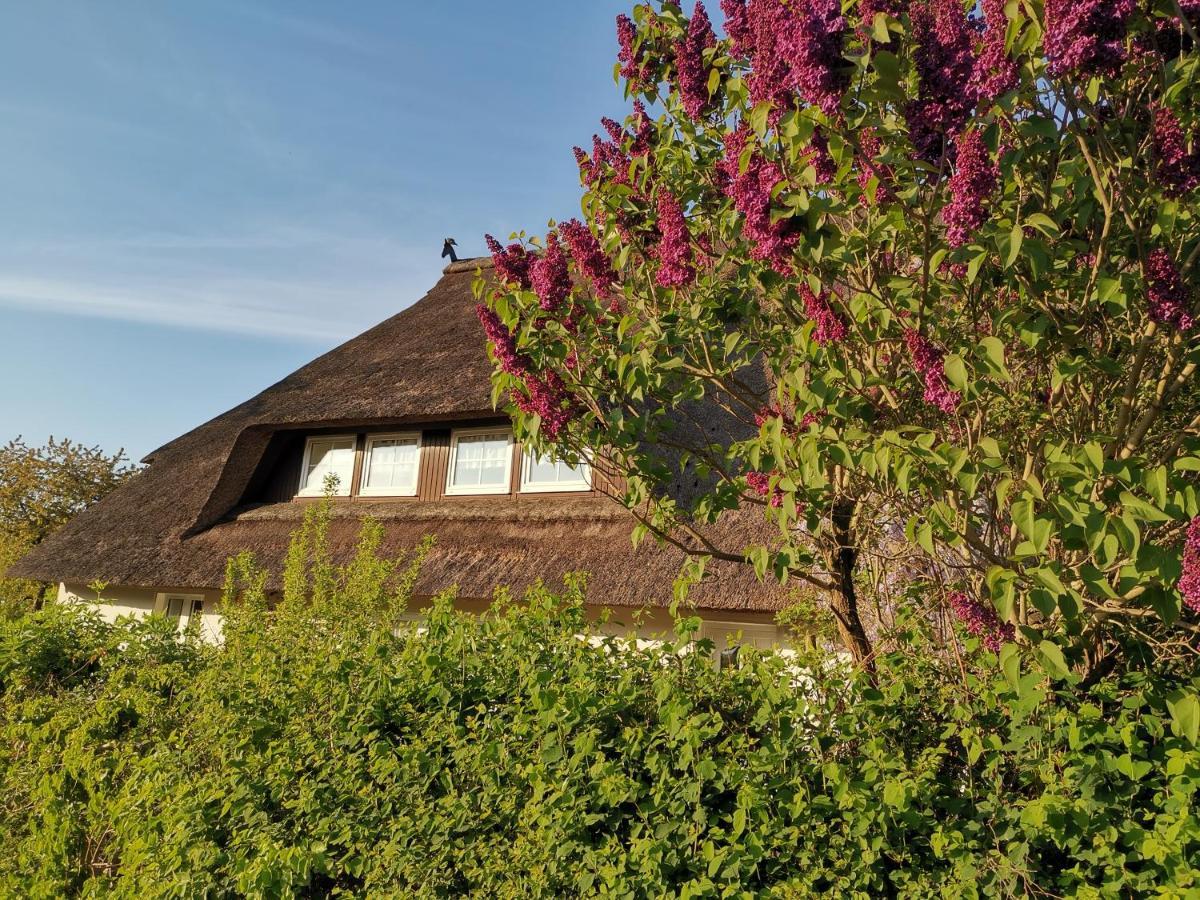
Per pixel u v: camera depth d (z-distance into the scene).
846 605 3.81
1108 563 2.03
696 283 3.53
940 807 2.92
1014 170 2.50
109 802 4.53
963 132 2.26
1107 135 2.51
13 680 6.23
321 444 11.30
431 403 9.77
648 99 3.91
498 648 4.02
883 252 2.94
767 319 3.74
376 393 10.68
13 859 4.76
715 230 3.57
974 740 2.71
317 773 4.09
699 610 7.12
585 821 3.15
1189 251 2.66
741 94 2.78
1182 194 2.41
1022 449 3.14
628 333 3.48
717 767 3.05
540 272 3.37
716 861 2.84
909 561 3.83
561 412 3.35
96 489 22.80
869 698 3.06
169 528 11.47
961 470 2.27
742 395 3.64
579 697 3.35
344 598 6.68
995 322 2.59
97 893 4.30
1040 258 2.24
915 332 2.54
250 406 12.95
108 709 5.29
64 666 6.42
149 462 14.42
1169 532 2.90
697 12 3.57
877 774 2.84
